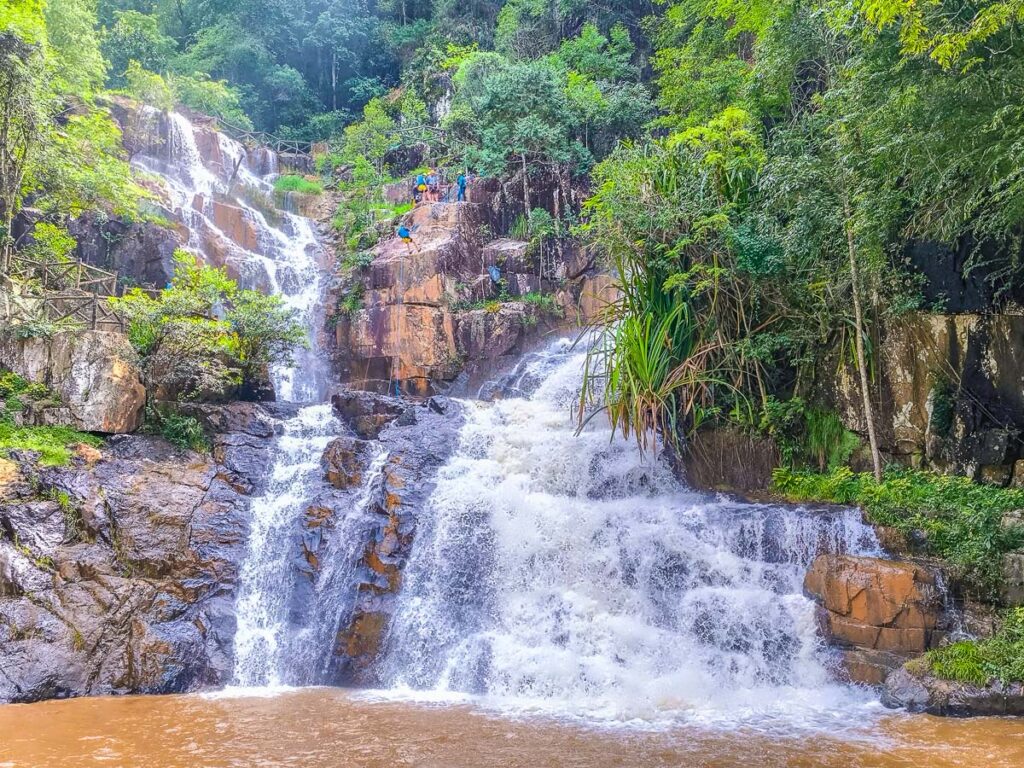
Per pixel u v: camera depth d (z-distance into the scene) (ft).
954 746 29.86
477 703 37.37
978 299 50.31
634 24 121.08
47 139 65.72
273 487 52.11
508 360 77.41
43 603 40.47
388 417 60.34
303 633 44.47
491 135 93.76
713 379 54.34
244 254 84.64
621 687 38.29
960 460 49.70
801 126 55.52
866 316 54.08
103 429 50.49
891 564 39.91
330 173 116.88
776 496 52.60
